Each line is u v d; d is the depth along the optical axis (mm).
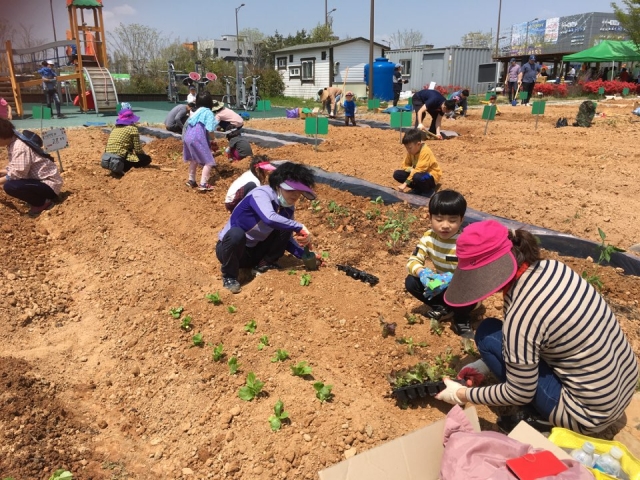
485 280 2680
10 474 2871
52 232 6520
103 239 6113
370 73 26031
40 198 6914
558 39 55781
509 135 13961
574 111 21016
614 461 2615
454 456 2473
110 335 4371
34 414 3346
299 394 3426
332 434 3129
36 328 4523
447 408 3441
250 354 3865
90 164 9445
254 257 5254
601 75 36656
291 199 4812
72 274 5480
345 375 3717
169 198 7582
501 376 3055
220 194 8023
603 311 2635
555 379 2816
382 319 4195
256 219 4883
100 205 6984
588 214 6809
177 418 3436
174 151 10977
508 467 2348
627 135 13414
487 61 35000
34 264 5602
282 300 4605
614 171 9258
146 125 15344
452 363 3752
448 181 8469
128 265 5477
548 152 11281
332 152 10906
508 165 9797
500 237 2719
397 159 10148
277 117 20859
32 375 3791
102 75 20859
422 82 35812
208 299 4574
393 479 2541
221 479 2947
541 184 8180
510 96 25219
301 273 5117
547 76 38406
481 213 6762
